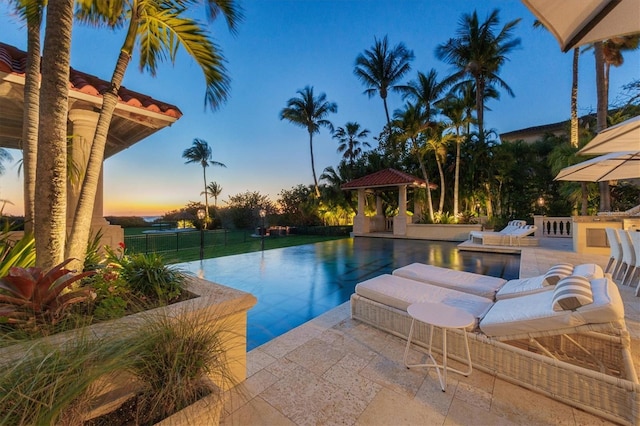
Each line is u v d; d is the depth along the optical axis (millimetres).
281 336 3000
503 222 14141
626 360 1921
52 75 1894
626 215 7293
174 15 2518
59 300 1631
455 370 2275
